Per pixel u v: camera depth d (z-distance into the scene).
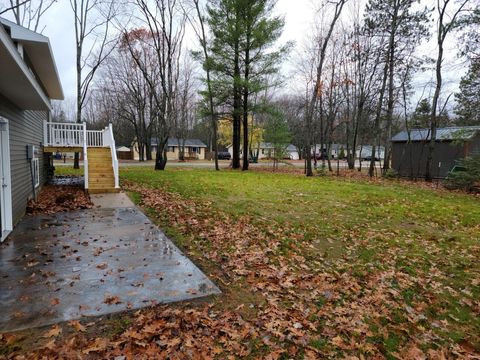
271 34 18.55
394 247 5.53
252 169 23.22
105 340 2.64
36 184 9.38
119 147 42.16
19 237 5.48
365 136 29.86
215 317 3.12
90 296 3.38
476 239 6.09
